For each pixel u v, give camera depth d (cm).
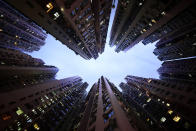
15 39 8306
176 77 7250
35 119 3753
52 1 1958
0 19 6706
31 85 5312
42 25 2509
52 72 9112
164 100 4562
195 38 5578
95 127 2175
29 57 8112
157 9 3388
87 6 2877
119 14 5903
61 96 6644
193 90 3444
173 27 5231
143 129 2061
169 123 4009
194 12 3500
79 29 3691
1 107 2972
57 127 4575
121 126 1716
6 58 5547
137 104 7281
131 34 6625
